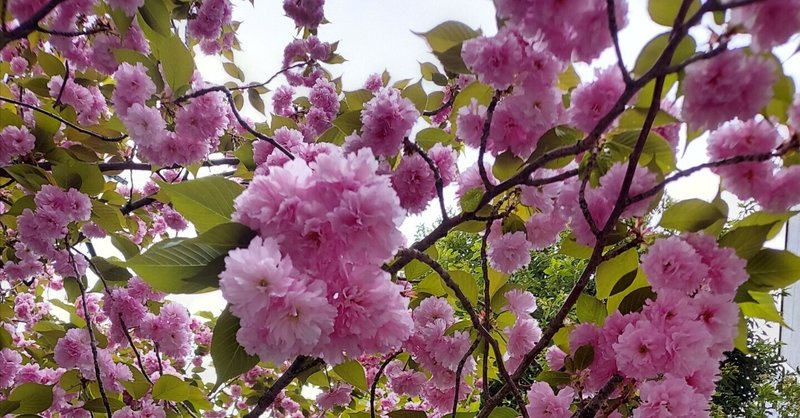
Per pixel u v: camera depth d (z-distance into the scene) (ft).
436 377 2.34
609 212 1.56
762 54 1.22
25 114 3.08
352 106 3.01
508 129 1.78
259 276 1.08
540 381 2.02
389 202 1.14
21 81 3.10
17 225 2.77
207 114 2.39
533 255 8.89
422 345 2.31
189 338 3.23
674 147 1.72
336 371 2.10
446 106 3.06
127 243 3.16
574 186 1.68
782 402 7.91
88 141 3.07
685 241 1.52
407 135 1.85
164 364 3.98
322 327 1.12
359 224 1.12
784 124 1.37
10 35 1.31
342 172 1.16
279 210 1.13
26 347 3.91
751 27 1.15
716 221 1.53
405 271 2.45
